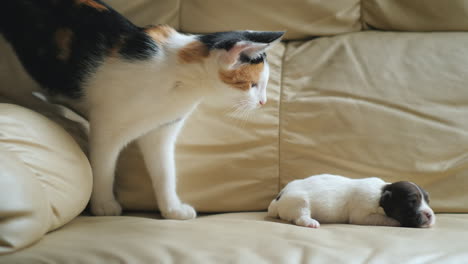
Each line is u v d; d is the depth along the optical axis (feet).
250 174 3.48
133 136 3.24
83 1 3.26
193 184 3.48
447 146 3.40
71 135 3.28
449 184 3.39
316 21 3.71
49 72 3.26
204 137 3.51
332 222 3.20
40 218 2.74
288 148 3.48
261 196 3.47
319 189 3.19
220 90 3.18
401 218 3.09
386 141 3.43
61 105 3.42
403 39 3.65
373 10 3.71
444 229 3.02
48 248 2.70
